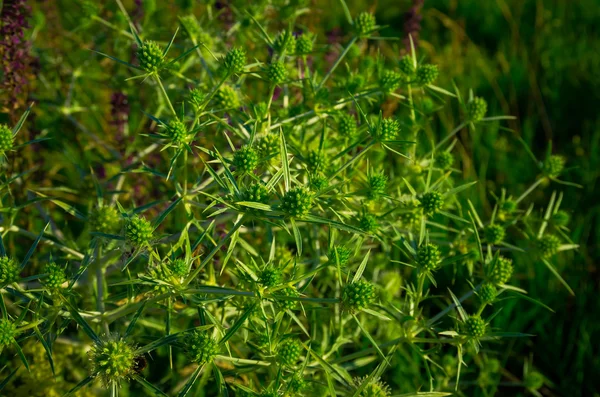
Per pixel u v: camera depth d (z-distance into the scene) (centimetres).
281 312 48
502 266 52
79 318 46
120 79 63
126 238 47
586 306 68
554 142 88
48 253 57
